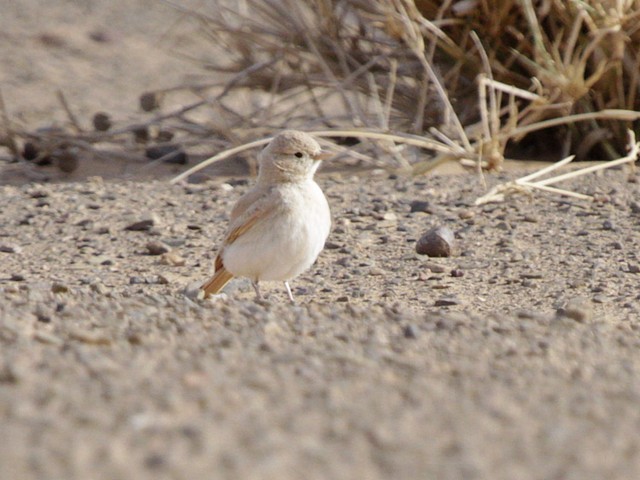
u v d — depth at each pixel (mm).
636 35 21969
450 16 22984
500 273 15672
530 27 22141
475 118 23516
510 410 9055
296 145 13266
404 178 21484
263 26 24281
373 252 16844
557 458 8094
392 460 7902
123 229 18375
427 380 9797
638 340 11750
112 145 24828
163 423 8320
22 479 7328
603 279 15258
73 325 11328
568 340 11508
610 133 22641
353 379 9688
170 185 21516
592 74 22484
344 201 19766
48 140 23984
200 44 34719
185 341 10812
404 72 23500
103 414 8453
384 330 11641
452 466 7840
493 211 18938
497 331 11773
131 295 13656
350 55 23984
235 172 22797
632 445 8422
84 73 32500
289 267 13406
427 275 15641
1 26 36500
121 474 7426
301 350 10633
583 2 21297
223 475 7496
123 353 10195
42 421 8273
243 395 9062
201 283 14641
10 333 10664
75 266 16359
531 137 23625
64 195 20609
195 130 24266
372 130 21688
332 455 7938
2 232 18250
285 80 24203
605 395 9617
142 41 35500
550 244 17078
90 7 39250
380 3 22484
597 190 20078
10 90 30516
